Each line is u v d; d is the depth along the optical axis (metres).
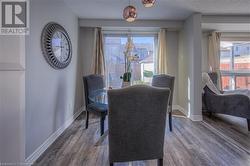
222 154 2.47
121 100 1.60
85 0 3.37
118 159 1.70
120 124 1.64
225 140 2.95
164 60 4.99
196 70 4.12
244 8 3.85
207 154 2.47
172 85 3.30
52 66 2.86
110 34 5.18
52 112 2.88
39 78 2.43
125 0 3.39
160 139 1.76
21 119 1.63
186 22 4.56
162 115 1.72
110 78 5.23
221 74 5.47
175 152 2.53
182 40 4.88
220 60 5.50
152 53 5.27
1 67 1.58
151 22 4.70
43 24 2.55
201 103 4.14
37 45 2.37
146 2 2.25
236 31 5.31
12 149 1.61
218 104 3.99
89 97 3.41
